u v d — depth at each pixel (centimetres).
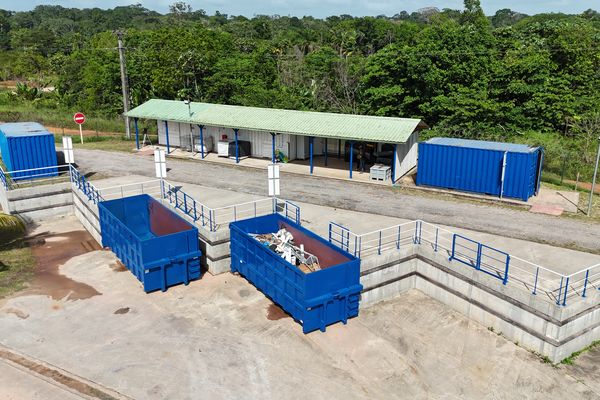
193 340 1448
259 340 1456
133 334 1473
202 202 2344
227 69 5425
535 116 4144
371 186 2706
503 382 1318
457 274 1641
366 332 1522
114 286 1766
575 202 2430
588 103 4356
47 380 1273
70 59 6706
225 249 1864
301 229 1773
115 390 1238
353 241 1844
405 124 2781
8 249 2091
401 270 1759
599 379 1342
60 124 4928
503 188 2430
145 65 5709
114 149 3625
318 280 1459
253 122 3086
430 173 2614
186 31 5962
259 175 2912
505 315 1508
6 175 2597
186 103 3522
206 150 3447
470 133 3762
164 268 1700
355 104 5066
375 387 1280
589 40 4997
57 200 2486
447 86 4119
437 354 1428
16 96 6438
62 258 2005
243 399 1216
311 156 2927
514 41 4725
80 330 1494
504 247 1844
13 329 1496
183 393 1232
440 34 4369
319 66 6031
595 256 1778
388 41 9044
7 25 17025
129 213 2123
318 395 1240
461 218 2180
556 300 1412
